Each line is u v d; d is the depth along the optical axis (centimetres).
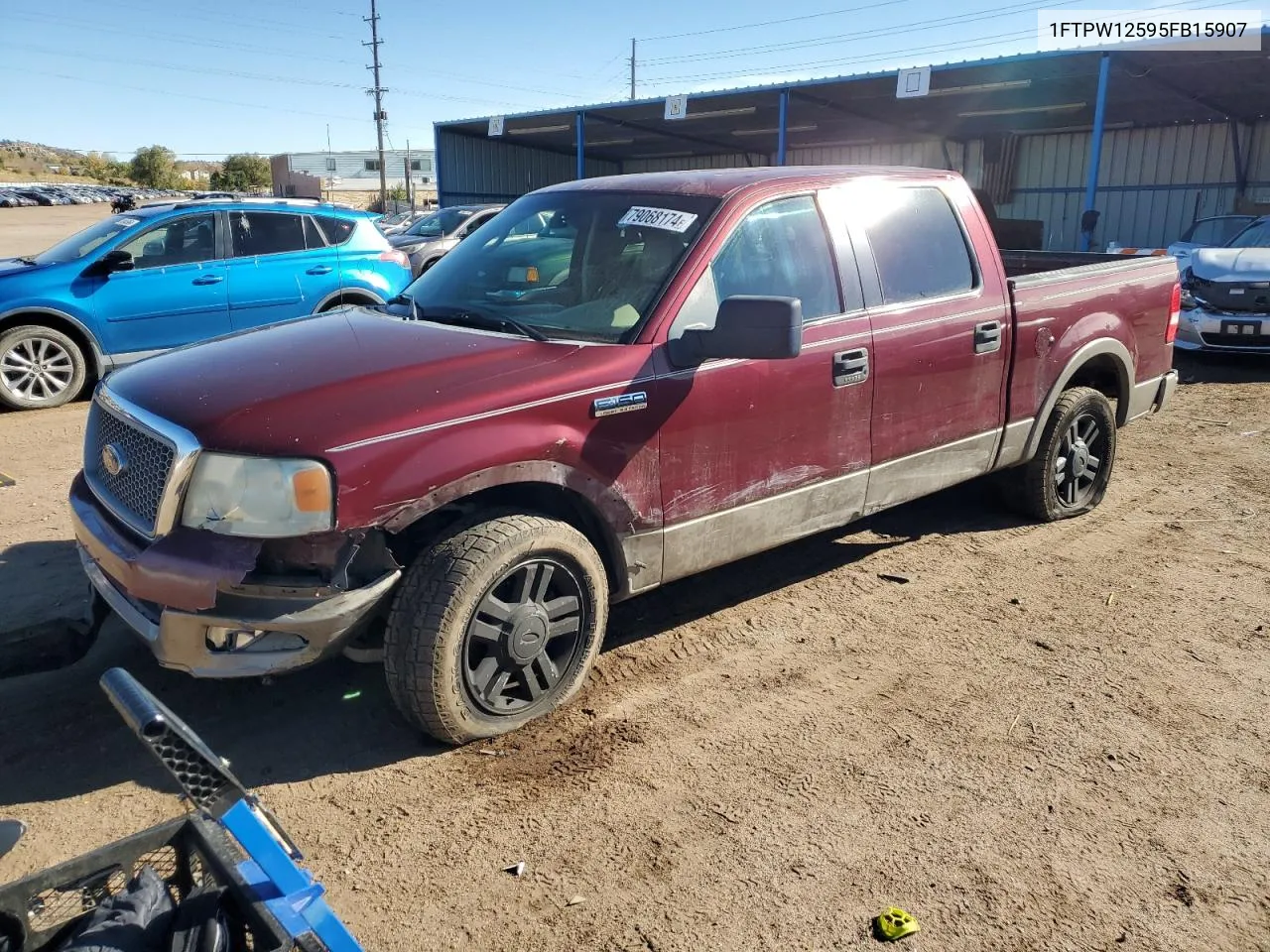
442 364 327
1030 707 363
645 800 305
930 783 316
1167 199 2233
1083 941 252
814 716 355
